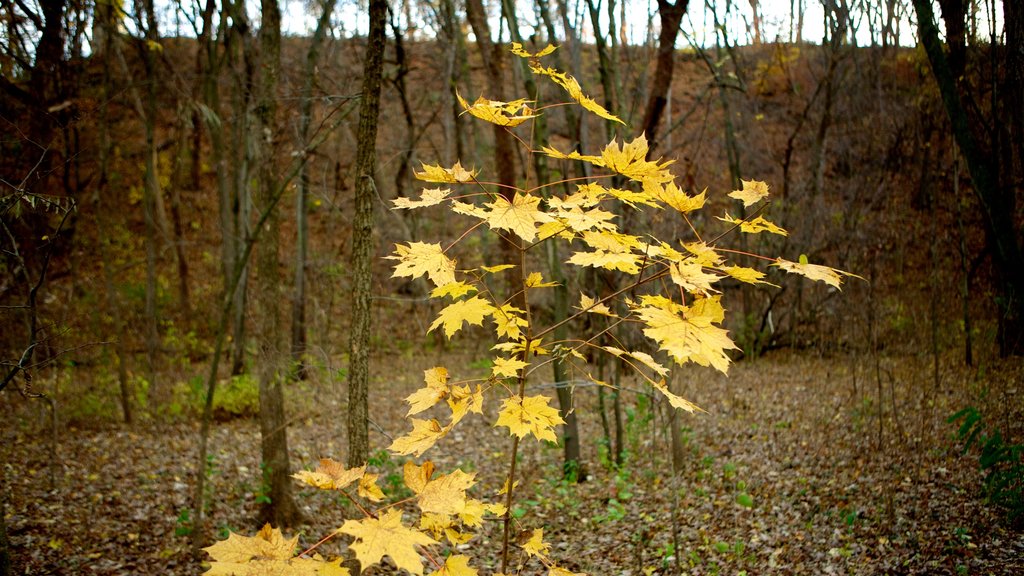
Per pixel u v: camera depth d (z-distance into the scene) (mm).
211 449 8086
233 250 11758
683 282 1587
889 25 9188
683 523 5652
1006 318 7148
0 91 6168
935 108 8617
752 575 4582
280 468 5980
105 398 9180
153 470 7156
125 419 8805
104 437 8148
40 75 6785
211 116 9602
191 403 9602
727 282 13711
